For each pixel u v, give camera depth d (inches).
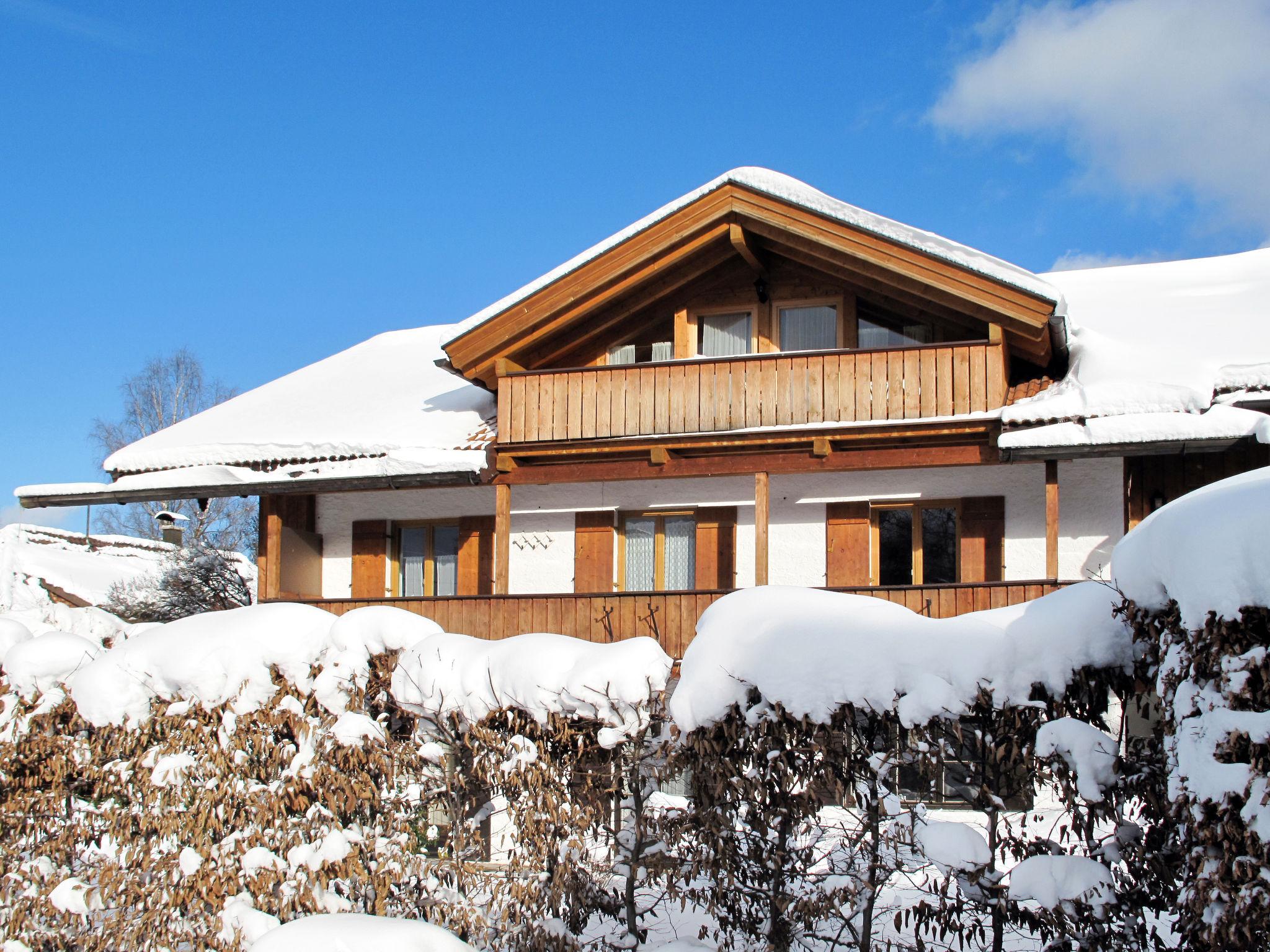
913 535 635.5
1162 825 248.1
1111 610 257.4
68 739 347.6
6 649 367.2
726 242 631.8
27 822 349.7
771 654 276.7
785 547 647.8
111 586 975.0
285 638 332.2
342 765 316.5
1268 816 198.4
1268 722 199.3
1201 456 569.0
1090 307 697.6
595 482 666.2
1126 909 248.7
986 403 574.6
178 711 334.0
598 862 305.0
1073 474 594.9
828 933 289.7
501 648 314.0
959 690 255.6
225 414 770.2
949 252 577.3
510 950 300.4
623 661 296.2
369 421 708.0
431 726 321.1
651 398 624.1
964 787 274.5
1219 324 616.4
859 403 593.3
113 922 331.0
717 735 281.1
